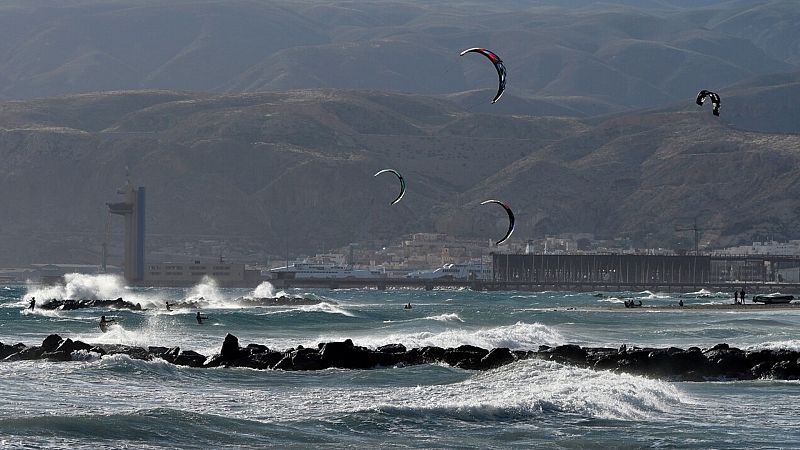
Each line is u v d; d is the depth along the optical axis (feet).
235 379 431.84
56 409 337.31
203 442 292.81
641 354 485.15
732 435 323.57
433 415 334.44
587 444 306.96
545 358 490.08
